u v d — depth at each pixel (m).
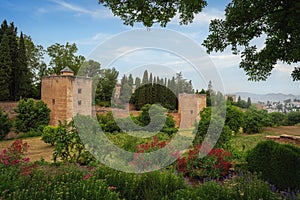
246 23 4.20
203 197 2.75
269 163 4.11
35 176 3.28
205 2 4.11
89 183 2.89
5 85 21.42
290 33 3.81
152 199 2.88
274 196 2.96
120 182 3.16
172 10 4.38
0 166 3.68
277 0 3.59
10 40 23.14
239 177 3.42
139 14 4.28
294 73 4.38
